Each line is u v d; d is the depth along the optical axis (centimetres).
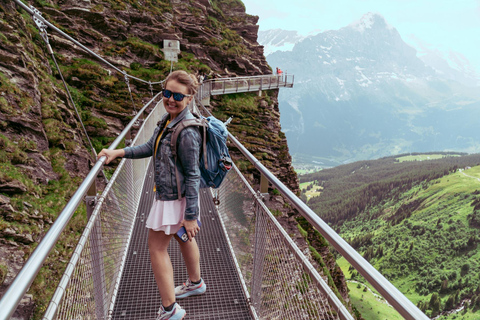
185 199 208
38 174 803
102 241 221
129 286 290
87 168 1027
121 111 1466
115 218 271
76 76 1477
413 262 18412
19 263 598
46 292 565
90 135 1298
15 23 1075
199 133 201
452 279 16488
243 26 4478
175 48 2791
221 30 3972
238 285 303
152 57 2389
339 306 124
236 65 3725
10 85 848
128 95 1608
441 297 15950
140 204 476
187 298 282
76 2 2053
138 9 2688
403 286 17388
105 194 227
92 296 189
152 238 221
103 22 2152
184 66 2645
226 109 3172
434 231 19862
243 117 3222
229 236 373
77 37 1873
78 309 158
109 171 1126
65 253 655
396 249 19512
